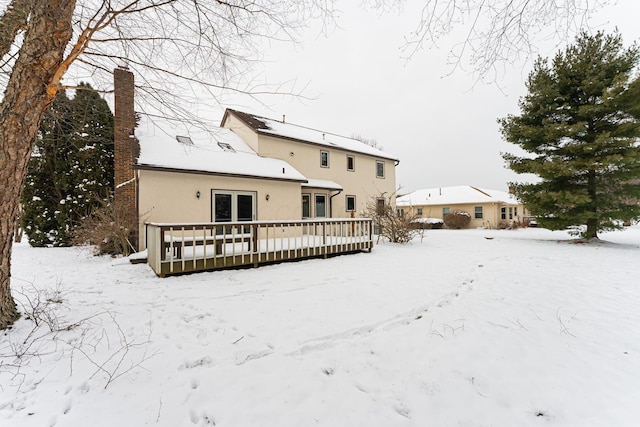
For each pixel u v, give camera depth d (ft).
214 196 31.89
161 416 6.13
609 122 32.35
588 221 36.04
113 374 7.46
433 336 9.84
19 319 9.99
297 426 5.90
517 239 42.50
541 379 7.39
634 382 7.22
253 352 8.74
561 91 34.73
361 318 11.39
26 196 36.35
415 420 6.07
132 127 30.63
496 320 11.15
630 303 12.87
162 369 7.77
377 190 63.41
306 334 9.96
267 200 36.32
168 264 18.17
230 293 14.62
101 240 27.61
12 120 8.46
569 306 12.57
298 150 49.55
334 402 6.60
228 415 6.19
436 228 82.58
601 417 6.05
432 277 18.16
